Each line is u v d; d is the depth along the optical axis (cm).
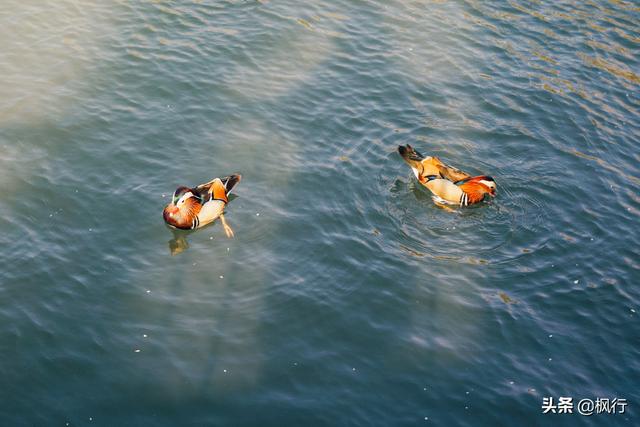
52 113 1484
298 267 1212
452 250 1282
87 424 945
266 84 1648
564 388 1059
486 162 1507
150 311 1112
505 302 1187
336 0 1997
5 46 1661
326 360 1062
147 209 1298
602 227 1365
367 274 1210
